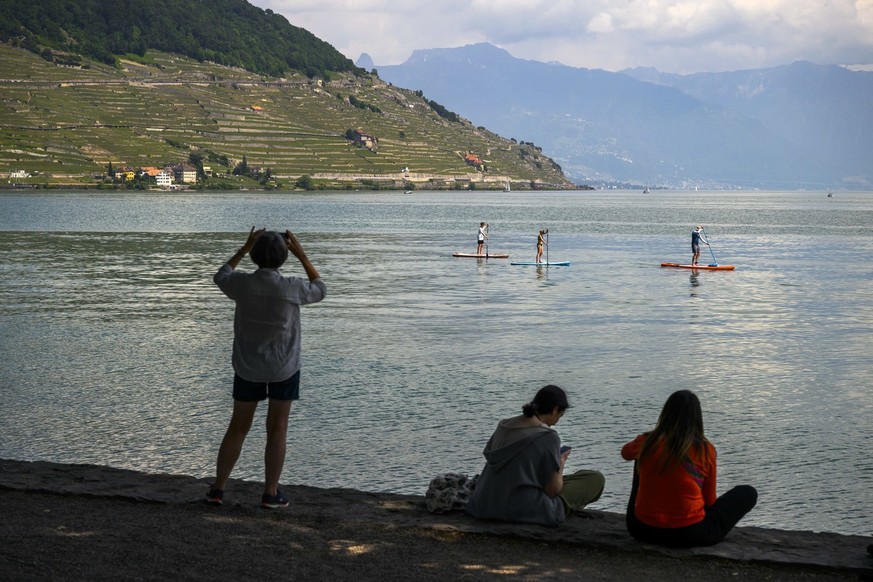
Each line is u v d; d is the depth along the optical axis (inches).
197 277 2514.8
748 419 1005.8
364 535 418.3
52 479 493.7
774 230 5738.2
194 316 1749.5
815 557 397.1
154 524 425.1
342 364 1298.0
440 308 1936.5
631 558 399.5
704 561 397.1
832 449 890.1
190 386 1136.2
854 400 1096.8
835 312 1918.1
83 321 1679.4
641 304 2032.5
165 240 4121.6
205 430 936.9
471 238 4589.1
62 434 921.5
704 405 1069.1
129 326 1621.6
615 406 1059.3
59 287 2256.4
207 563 374.9
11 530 410.9
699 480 403.2
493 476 438.3
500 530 421.4
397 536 418.0
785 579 381.1
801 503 745.0
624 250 3878.0
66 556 378.0
